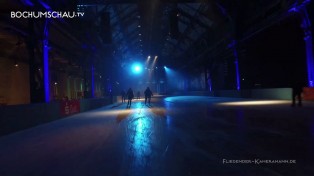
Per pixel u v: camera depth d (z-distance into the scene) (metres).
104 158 5.90
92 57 35.56
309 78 20.77
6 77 25.38
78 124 13.99
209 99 35.97
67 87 43.00
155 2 33.66
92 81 38.19
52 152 6.95
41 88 16.80
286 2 20.67
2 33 19.80
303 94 20.95
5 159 6.41
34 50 16.91
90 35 29.06
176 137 8.21
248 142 6.90
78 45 28.23
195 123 11.53
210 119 12.73
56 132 11.16
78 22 23.67
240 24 28.92
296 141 6.72
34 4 15.09
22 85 28.80
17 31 16.28
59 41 25.98
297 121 10.19
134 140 8.05
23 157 6.54
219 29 35.94
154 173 4.61
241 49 31.25
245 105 20.12
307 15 20.05
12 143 8.91
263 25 24.38
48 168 5.33
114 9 34.09
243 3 27.98
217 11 32.25
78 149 7.12
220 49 37.09
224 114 14.66
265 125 9.71
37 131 11.96
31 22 16.36
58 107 18.09
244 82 32.59
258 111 15.09
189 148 6.54
